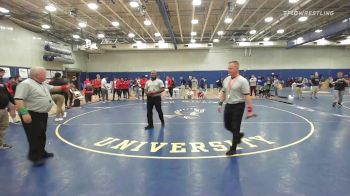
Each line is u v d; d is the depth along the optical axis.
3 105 6.25
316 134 7.68
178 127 9.00
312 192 3.97
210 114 12.03
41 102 5.19
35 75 5.15
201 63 32.97
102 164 5.33
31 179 4.59
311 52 32.41
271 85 23.72
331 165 5.11
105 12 17.69
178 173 4.81
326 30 21.31
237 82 5.62
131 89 28.05
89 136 7.80
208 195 3.93
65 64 27.42
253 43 30.08
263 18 18.88
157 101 8.97
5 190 4.16
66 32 24.06
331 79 29.97
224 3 16.11
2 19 17.58
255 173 4.76
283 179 4.47
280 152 5.98
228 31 25.89
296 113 11.96
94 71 33.44
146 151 6.21
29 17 17.95
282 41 30.52
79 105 15.57
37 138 5.36
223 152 6.05
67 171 4.95
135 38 28.72
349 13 18.67
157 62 33.22
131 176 4.70
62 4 15.62
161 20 20.70
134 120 10.59
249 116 5.61
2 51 17.58
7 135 7.98
